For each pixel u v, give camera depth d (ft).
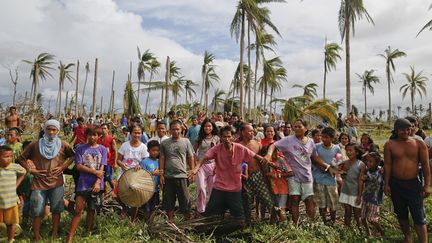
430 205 25.30
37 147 18.34
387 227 21.94
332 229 20.17
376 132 91.97
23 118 72.02
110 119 80.12
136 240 18.69
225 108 93.30
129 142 22.88
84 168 18.75
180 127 20.99
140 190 19.72
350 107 70.74
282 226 20.20
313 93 123.03
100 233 19.35
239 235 20.38
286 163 21.02
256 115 86.99
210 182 23.45
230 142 19.17
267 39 79.71
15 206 18.20
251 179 21.18
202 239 19.17
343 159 21.67
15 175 18.42
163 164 20.93
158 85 92.27
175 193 20.97
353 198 20.68
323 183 21.49
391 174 18.98
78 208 18.40
